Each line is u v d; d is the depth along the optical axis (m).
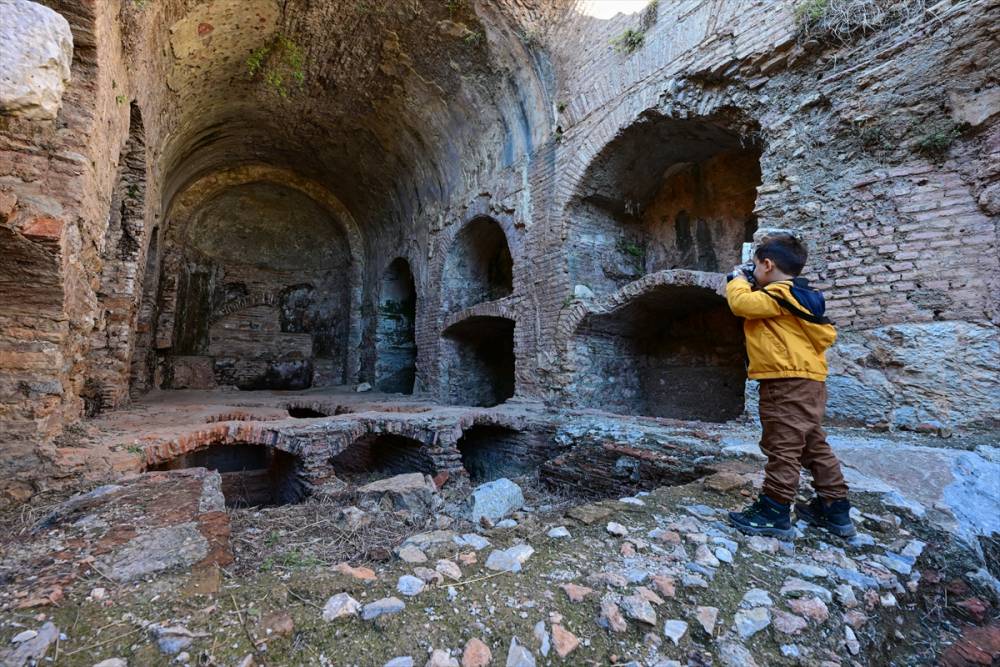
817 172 5.14
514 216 9.25
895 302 4.53
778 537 2.26
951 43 4.32
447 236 11.31
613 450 4.97
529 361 8.64
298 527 2.81
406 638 1.44
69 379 4.04
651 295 7.35
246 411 7.01
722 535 2.26
